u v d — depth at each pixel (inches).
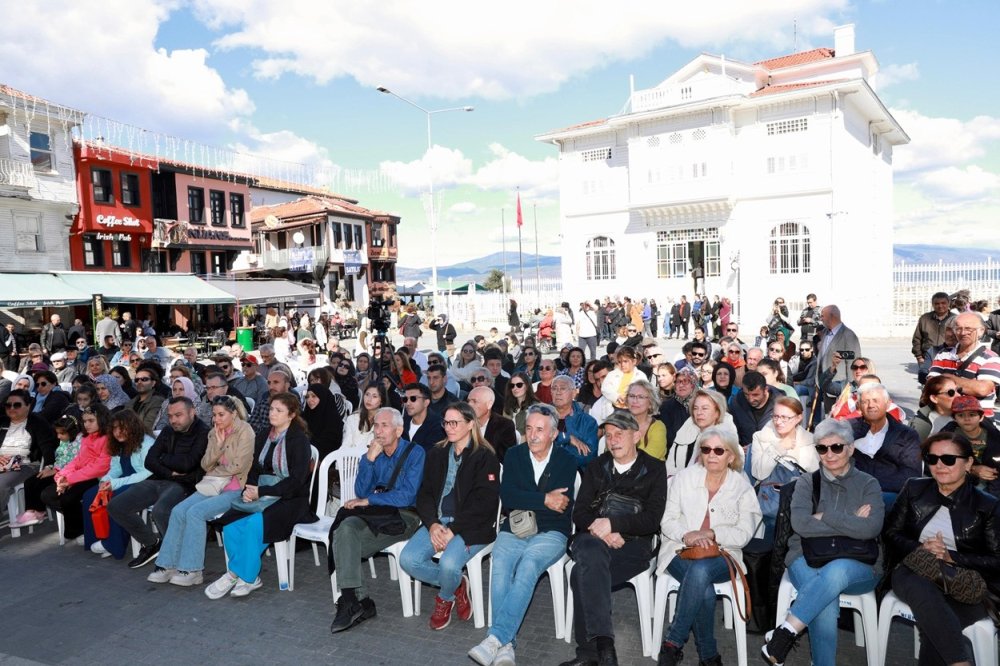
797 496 179.0
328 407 294.2
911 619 161.5
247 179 1542.8
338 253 1887.3
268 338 1181.1
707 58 1296.8
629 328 560.4
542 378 335.3
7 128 1053.8
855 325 1055.6
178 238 1360.7
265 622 207.5
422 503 214.2
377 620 208.5
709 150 1231.5
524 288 2055.9
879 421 204.1
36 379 373.4
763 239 1219.2
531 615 211.9
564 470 207.8
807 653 184.4
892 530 168.7
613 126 1328.7
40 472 289.4
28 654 190.2
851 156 1195.3
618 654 186.7
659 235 1325.0
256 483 239.3
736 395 264.1
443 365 324.2
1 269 1063.0
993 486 178.7
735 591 174.1
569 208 1419.8
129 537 266.1
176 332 1301.7
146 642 195.9
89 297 1034.1
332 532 215.3
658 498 190.9
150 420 338.6
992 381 234.8
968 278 1058.1
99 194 1223.5
